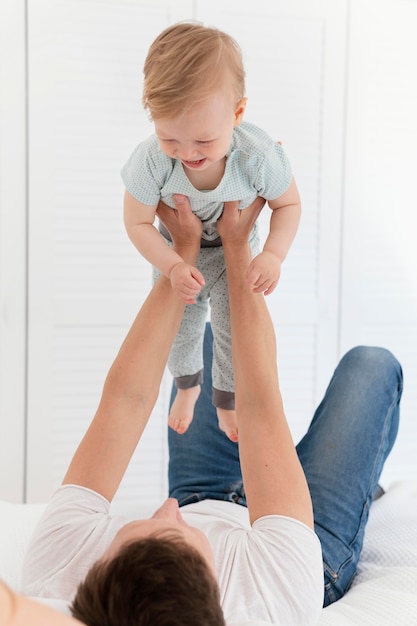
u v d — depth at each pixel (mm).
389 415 1562
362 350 1631
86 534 1049
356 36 2492
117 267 2422
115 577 811
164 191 1271
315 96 2488
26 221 2357
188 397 1564
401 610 1223
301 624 1039
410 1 2518
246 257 1294
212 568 955
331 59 2484
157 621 777
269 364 1197
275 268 1251
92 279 2412
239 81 1198
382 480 2723
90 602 812
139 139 2387
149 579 801
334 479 1463
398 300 2639
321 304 2574
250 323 1231
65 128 2346
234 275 1283
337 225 2559
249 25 2416
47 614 722
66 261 2393
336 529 1424
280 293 2547
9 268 2361
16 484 2438
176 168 1236
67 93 2334
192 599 799
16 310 2379
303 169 2510
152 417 2523
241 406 1173
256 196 1310
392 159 2574
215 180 1253
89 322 2420
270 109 2461
